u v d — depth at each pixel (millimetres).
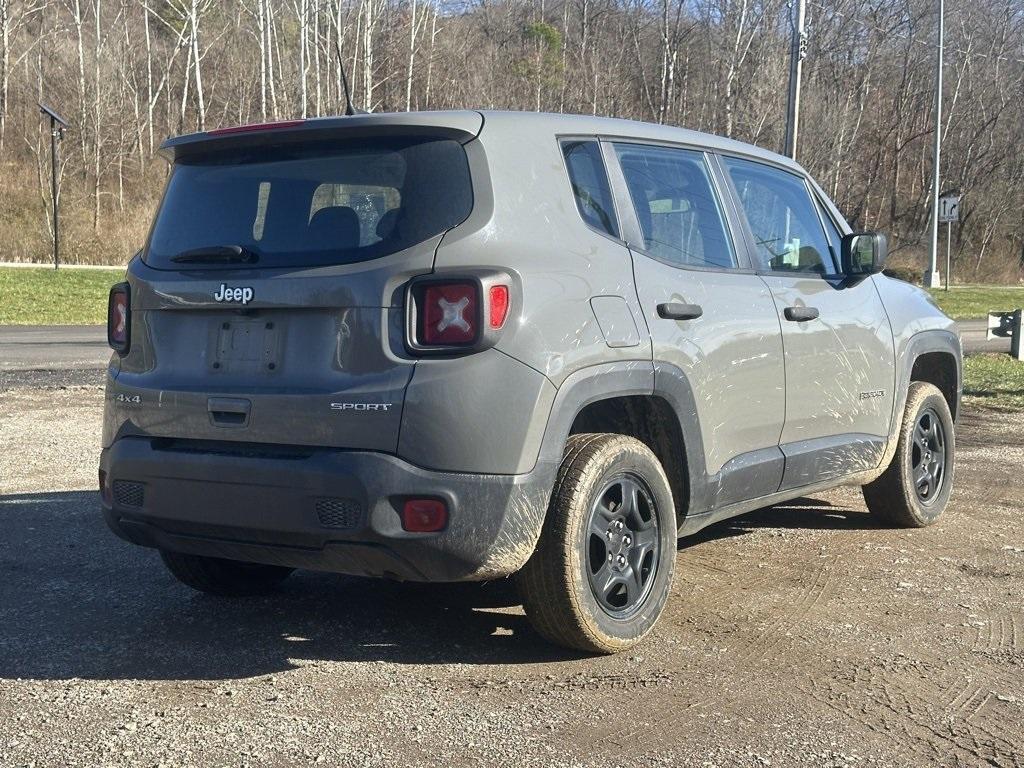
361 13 45844
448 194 3787
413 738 3379
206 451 3918
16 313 25281
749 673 3982
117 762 3191
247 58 59625
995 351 18891
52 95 59938
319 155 4008
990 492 7426
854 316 5516
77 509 6598
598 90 55406
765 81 47406
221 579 4766
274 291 3838
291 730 3434
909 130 70812
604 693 3768
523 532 3730
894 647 4285
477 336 3619
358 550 3662
